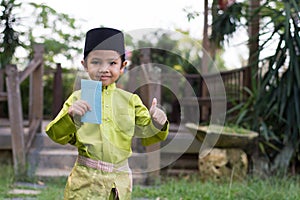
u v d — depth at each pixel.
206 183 4.80
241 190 4.42
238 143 5.18
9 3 8.04
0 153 6.03
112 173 2.11
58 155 5.53
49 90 8.26
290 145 5.43
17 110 5.26
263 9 5.62
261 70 5.40
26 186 4.82
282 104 5.25
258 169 5.36
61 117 2.03
